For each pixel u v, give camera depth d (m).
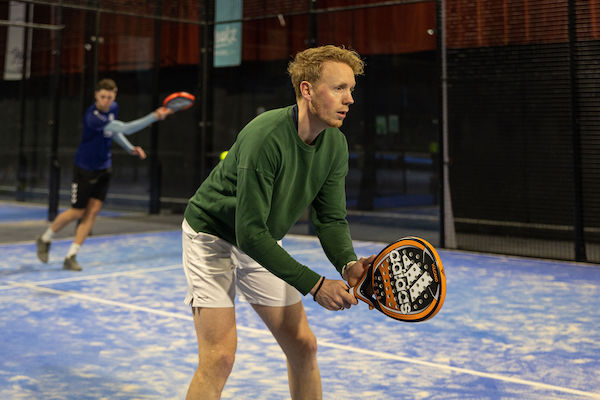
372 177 9.09
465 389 2.82
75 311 4.18
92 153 5.52
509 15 6.75
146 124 5.30
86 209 5.65
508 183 7.54
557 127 7.09
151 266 5.87
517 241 7.34
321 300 1.90
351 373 3.03
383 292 1.91
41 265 5.87
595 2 5.94
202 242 2.09
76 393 2.76
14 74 10.86
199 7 8.94
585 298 4.63
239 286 2.18
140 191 9.98
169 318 4.03
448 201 6.92
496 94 7.38
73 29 9.45
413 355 3.32
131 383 2.89
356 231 8.13
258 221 1.89
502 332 3.75
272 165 1.88
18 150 11.16
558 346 3.47
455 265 5.96
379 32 8.45
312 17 7.59
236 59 8.80
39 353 3.31
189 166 9.63
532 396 2.74
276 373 3.02
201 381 2.03
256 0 8.28
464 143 7.76
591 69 6.00
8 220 9.18
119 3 8.45
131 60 9.45
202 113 9.24
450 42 7.14
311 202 2.19
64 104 10.12
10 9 9.15
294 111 1.92
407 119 8.66
